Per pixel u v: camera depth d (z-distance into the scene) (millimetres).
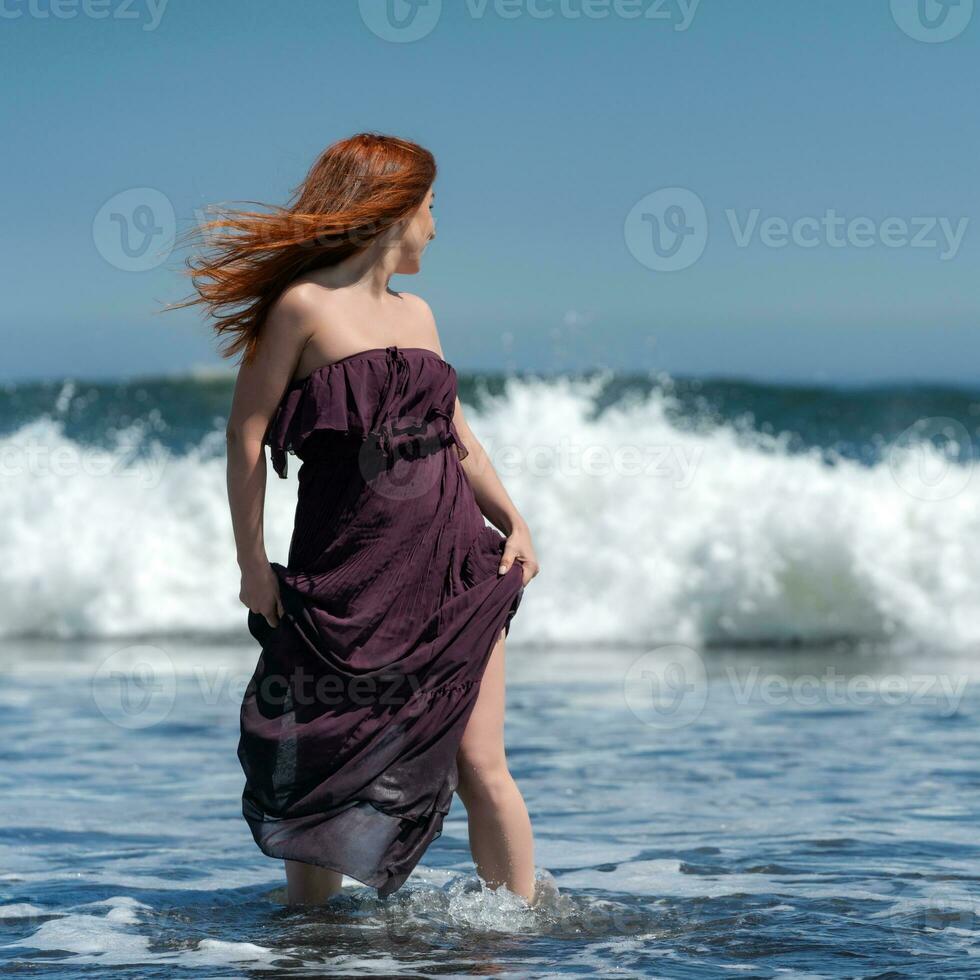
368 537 10008
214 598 37844
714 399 57000
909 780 16438
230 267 10258
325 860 9734
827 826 13750
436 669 10055
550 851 12617
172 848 13023
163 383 56406
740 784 16266
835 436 55250
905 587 34156
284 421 10055
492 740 10430
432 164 10742
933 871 11633
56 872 11922
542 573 35844
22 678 27469
